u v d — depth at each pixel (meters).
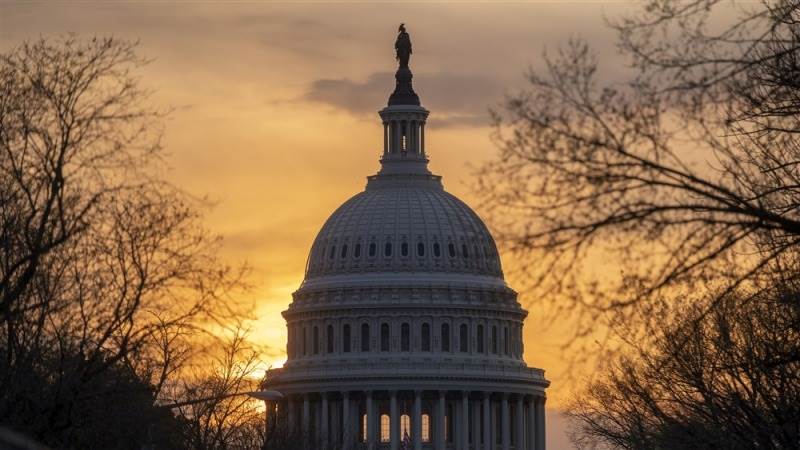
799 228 41.66
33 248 63.53
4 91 65.44
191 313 67.06
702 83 42.66
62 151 62.84
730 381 82.19
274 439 183.50
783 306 61.38
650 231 41.31
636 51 42.97
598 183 41.16
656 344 65.88
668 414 91.38
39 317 66.50
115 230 66.06
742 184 51.06
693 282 42.66
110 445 74.81
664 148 41.66
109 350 68.12
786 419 70.00
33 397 65.38
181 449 120.31
